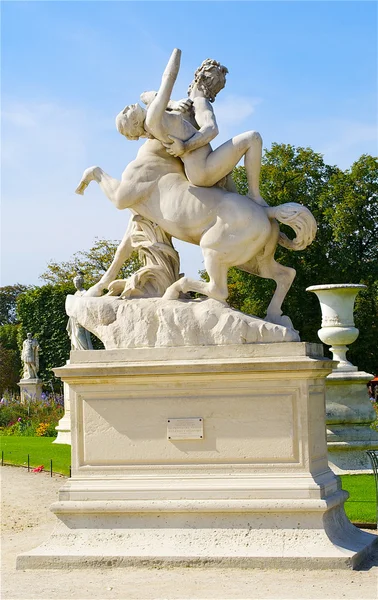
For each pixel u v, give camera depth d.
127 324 7.21
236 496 6.68
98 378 7.05
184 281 7.25
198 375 6.87
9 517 9.55
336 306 12.62
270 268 7.40
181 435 6.91
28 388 30.66
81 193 7.86
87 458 7.10
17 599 5.80
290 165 32.56
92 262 42.50
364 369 33.41
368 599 5.52
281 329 6.87
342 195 32.22
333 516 6.87
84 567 6.60
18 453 16.19
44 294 38.44
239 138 7.20
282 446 6.76
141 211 7.51
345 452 12.16
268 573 6.25
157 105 7.14
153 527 6.78
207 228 7.16
